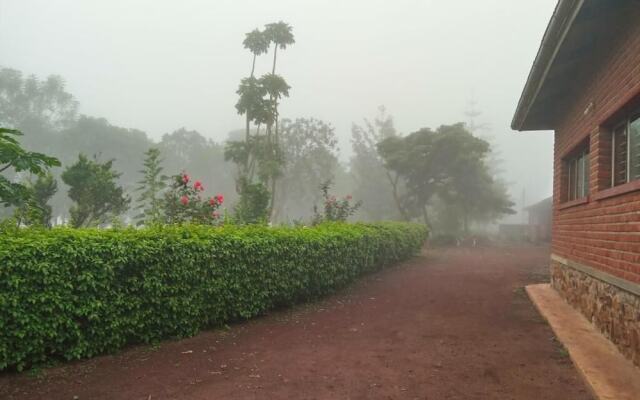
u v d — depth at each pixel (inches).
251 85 806.5
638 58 186.7
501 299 350.0
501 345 225.5
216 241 241.9
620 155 234.2
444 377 180.9
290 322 274.8
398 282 441.7
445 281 448.1
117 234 204.8
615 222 210.8
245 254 259.1
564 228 331.9
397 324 271.4
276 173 826.8
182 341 224.2
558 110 357.4
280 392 163.5
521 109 343.6
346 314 299.3
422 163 1103.0
